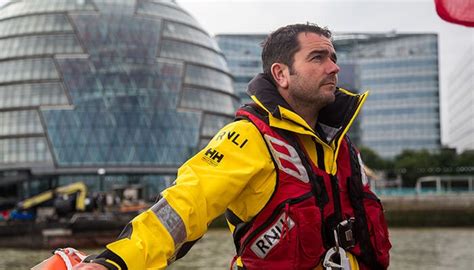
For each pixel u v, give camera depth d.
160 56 90.00
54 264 2.25
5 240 39.59
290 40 2.53
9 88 84.94
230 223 2.61
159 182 84.62
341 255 2.42
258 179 2.38
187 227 2.18
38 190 81.88
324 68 2.50
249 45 144.75
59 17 89.44
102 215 42.22
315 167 2.48
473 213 53.94
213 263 22.98
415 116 140.50
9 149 82.12
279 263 2.39
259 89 2.51
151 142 84.88
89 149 82.88
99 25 89.31
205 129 89.06
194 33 96.75
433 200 54.88
